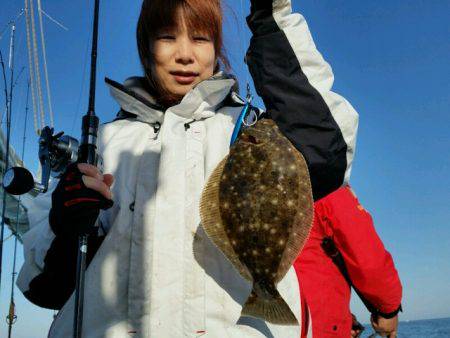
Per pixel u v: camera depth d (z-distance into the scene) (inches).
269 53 29.5
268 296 25.8
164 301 25.0
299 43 29.3
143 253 26.4
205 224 27.4
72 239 25.2
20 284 29.5
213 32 33.4
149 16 33.0
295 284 27.9
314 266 46.8
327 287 46.4
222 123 31.9
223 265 26.9
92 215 22.7
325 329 44.6
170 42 32.6
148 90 35.9
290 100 28.5
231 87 34.6
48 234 28.0
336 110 28.5
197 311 24.9
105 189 23.3
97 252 27.9
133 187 29.4
